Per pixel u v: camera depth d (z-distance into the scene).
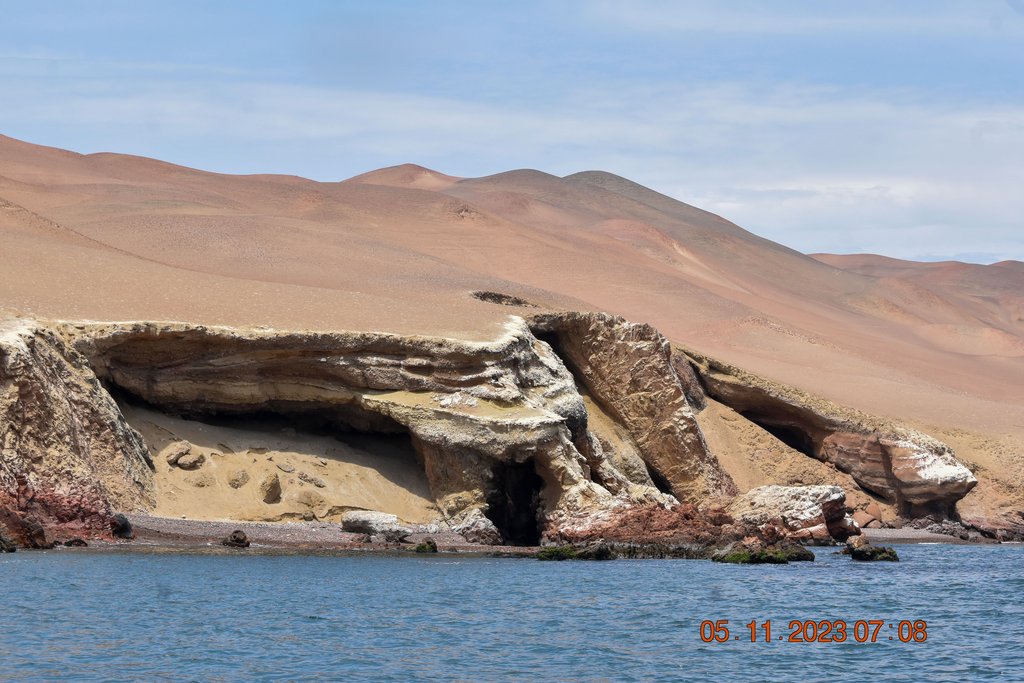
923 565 66.12
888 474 100.81
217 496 63.78
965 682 34.31
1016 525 104.19
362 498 67.19
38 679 31.38
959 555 74.56
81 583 44.53
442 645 37.47
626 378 90.19
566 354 93.38
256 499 64.44
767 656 37.22
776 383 105.31
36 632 36.22
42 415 57.47
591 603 46.31
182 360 68.38
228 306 75.25
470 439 68.44
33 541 52.94
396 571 52.94
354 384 70.62
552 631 40.31
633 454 88.19
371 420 71.75
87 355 63.94
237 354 68.94
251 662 34.16
